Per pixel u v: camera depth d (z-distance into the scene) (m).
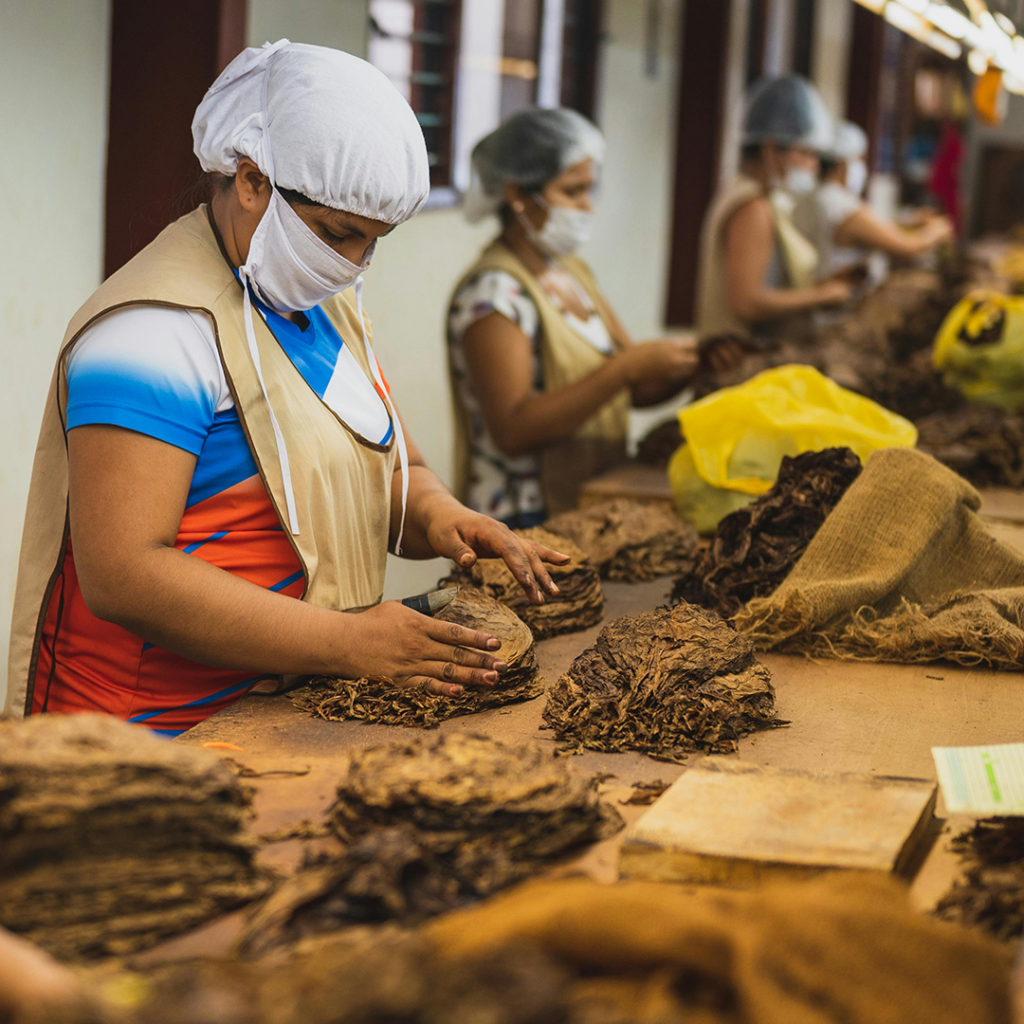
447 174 4.53
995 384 3.32
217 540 1.60
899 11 3.82
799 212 5.58
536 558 1.77
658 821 1.12
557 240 2.97
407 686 1.51
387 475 1.77
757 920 0.82
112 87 2.89
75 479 1.47
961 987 0.77
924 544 1.85
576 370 3.00
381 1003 0.66
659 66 6.41
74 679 1.65
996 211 11.34
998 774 1.18
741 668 1.53
